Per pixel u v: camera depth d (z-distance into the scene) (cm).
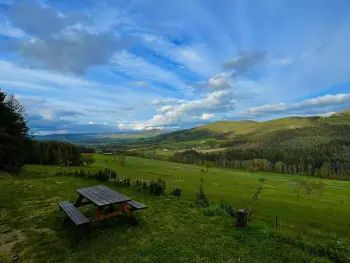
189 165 13688
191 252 773
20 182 2167
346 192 7400
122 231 967
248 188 6625
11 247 841
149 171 8669
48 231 987
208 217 1166
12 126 3225
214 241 858
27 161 5250
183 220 1109
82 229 957
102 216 998
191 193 3878
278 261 723
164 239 884
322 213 3634
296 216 3212
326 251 786
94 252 790
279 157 15200
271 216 2897
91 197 1092
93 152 12888
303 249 814
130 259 736
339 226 2803
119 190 1955
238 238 888
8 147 2984
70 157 6562
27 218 1148
